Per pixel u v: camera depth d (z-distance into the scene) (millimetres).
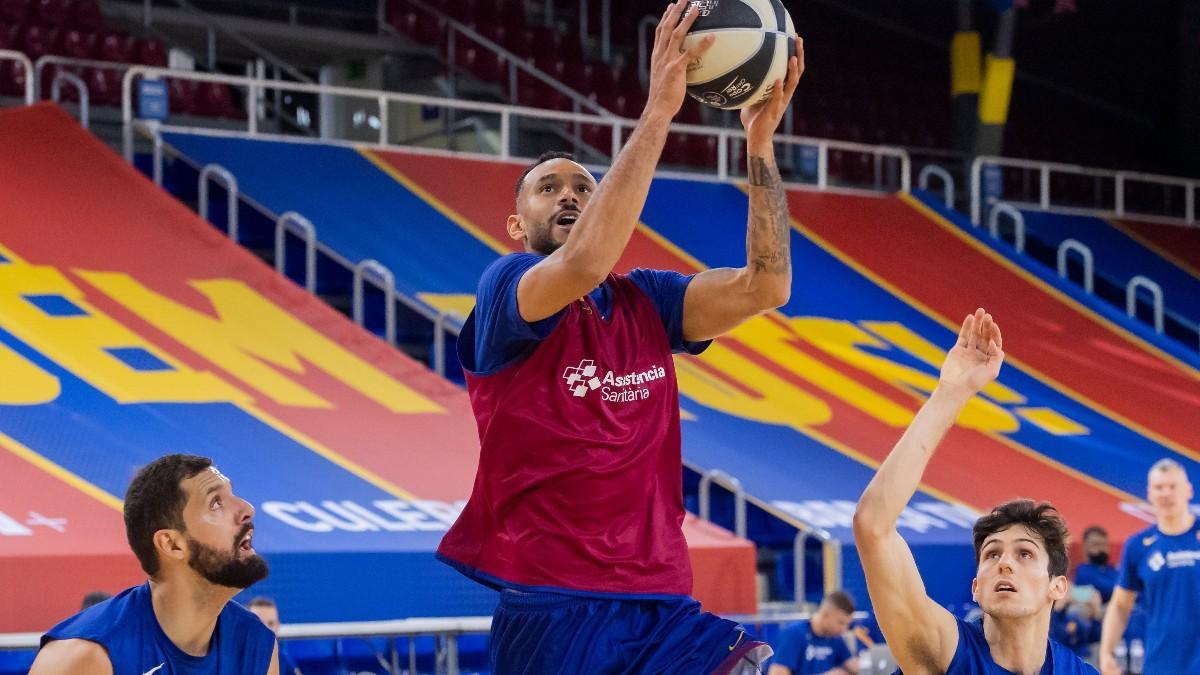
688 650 4141
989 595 4645
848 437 14461
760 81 4117
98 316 12469
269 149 16750
